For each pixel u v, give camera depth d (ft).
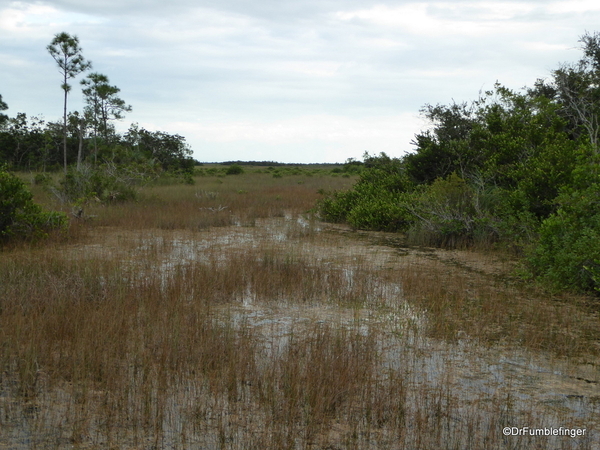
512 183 45.09
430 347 19.92
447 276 31.53
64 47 81.15
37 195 71.20
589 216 27.99
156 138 149.69
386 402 15.11
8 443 13.01
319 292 27.25
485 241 40.52
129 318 21.11
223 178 141.38
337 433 13.76
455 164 53.01
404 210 49.14
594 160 28.27
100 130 119.03
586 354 19.48
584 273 27.02
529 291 28.27
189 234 45.98
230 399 15.37
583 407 15.43
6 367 17.15
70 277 25.98
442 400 15.67
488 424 14.34
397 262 35.70
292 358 17.60
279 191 92.27
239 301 25.66
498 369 18.03
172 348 18.08
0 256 33.09
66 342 18.94
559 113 52.70
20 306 22.13
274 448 12.89
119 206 62.34
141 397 15.33
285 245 41.24
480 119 56.75
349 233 49.65
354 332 21.25
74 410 14.62
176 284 26.50
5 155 132.16
